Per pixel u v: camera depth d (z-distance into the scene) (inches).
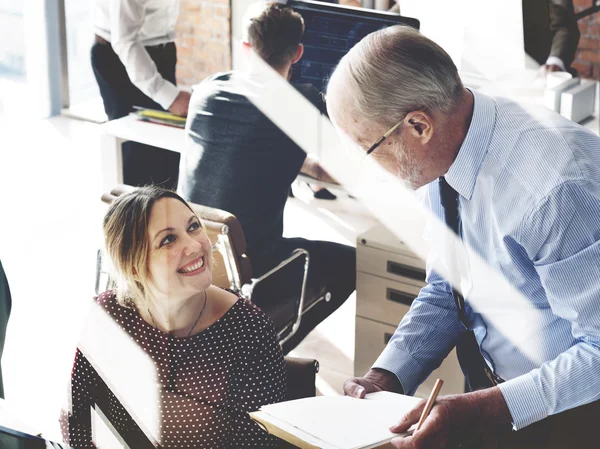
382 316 90.8
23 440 46.6
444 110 54.1
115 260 68.9
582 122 93.9
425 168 56.4
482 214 57.0
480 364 65.9
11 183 144.9
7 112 179.3
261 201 90.1
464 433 56.1
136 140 104.9
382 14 85.1
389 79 53.1
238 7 117.6
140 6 112.1
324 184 89.8
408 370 64.7
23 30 178.1
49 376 100.3
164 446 68.3
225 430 67.5
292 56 87.4
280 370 67.8
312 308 92.4
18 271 121.2
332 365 93.1
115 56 116.2
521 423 55.3
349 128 56.0
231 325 68.0
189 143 91.9
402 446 53.1
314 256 91.0
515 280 58.2
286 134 88.1
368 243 89.8
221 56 121.2
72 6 177.5
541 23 98.3
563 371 54.4
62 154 159.2
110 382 70.1
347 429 54.2
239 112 88.0
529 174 53.4
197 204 86.3
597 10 98.7
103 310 69.9
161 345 68.1
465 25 99.0
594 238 51.7
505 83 97.3
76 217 134.5
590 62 101.4
